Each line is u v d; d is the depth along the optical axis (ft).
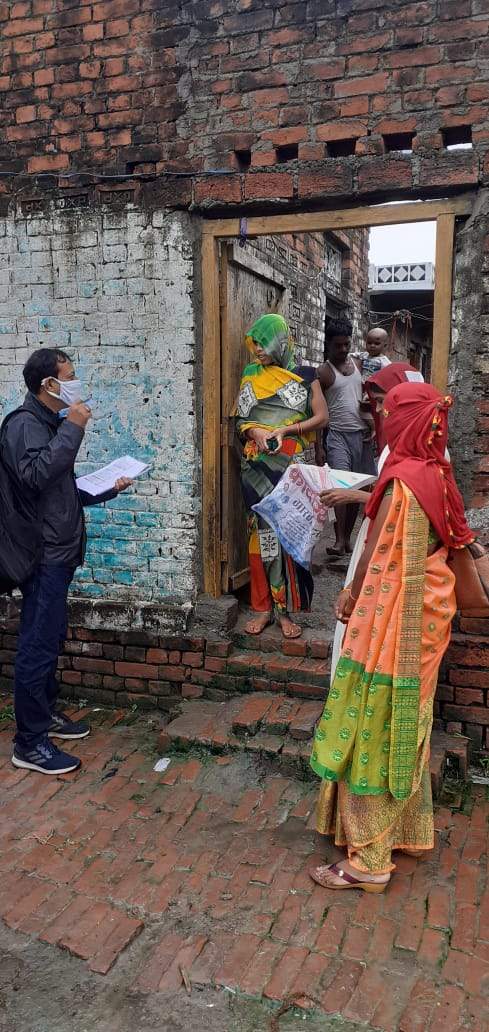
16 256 13.15
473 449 10.84
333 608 14.29
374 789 8.22
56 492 10.85
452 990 7.23
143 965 7.67
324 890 8.63
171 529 12.90
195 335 12.42
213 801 10.42
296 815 10.00
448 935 7.91
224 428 13.01
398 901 8.43
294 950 7.75
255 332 12.80
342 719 8.41
